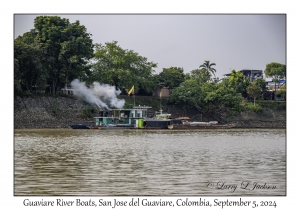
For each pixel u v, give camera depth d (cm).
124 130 10519
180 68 15150
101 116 11662
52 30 11469
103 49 13075
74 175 3859
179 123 11519
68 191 3294
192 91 13388
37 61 10844
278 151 5897
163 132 9981
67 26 11800
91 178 3738
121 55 13125
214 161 4794
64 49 11362
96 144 6625
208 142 7231
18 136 7962
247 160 4912
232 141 7556
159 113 12900
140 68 13650
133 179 3703
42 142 6825
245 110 13800
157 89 14400
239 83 15425
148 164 4509
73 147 6128
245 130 11544
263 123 13650
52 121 11044
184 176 3853
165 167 4319
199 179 3734
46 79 11581
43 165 4400
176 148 6125
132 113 11331
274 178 3828
